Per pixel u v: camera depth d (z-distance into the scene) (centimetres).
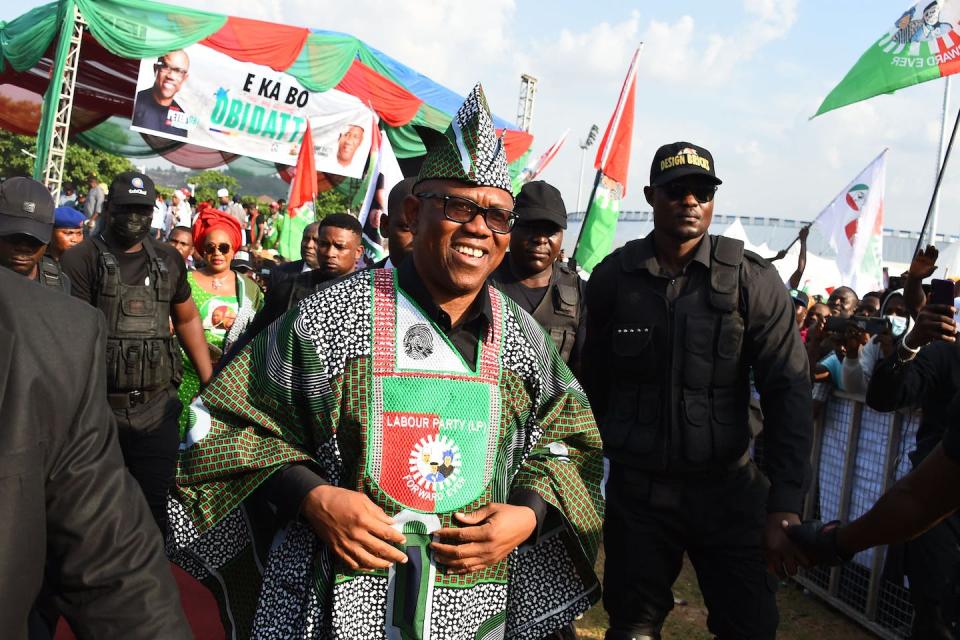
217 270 536
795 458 281
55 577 121
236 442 193
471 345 202
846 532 216
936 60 462
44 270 367
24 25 1243
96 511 121
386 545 182
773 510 275
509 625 215
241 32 1327
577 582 220
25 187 328
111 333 403
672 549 310
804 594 533
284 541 199
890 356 332
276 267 616
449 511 191
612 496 314
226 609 210
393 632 187
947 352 340
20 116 1633
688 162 300
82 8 1186
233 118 1364
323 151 1470
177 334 463
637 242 322
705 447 299
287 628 190
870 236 895
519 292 382
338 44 1430
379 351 192
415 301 197
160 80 1295
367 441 188
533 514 200
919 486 197
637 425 308
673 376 303
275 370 193
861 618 472
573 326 383
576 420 216
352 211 1537
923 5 468
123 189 408
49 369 119
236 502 195
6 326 117
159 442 413
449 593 190
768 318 297
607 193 647
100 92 1697
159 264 422
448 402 193
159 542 130
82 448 122
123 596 121
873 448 484
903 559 352
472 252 191
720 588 304
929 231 395
